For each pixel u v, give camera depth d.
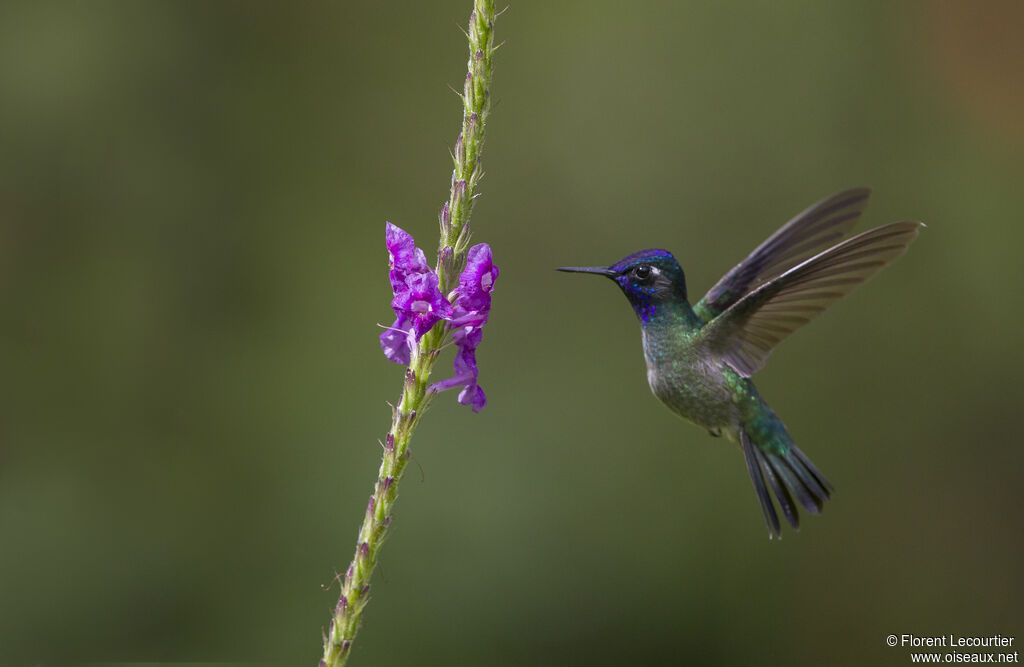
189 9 13.52
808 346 12.90
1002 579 12.15
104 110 13.12
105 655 11.28
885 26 13.52
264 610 11.63
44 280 12.77
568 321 13.57
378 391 12.84
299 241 13.48
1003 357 12.62
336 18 14.07
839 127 13.48
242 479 12.29
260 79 13.78
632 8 14.13
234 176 13.52
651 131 13.90
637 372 13.23
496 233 13.84
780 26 13.72
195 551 11.88
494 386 13.12
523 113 14.09
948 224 12.99
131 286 12.95
